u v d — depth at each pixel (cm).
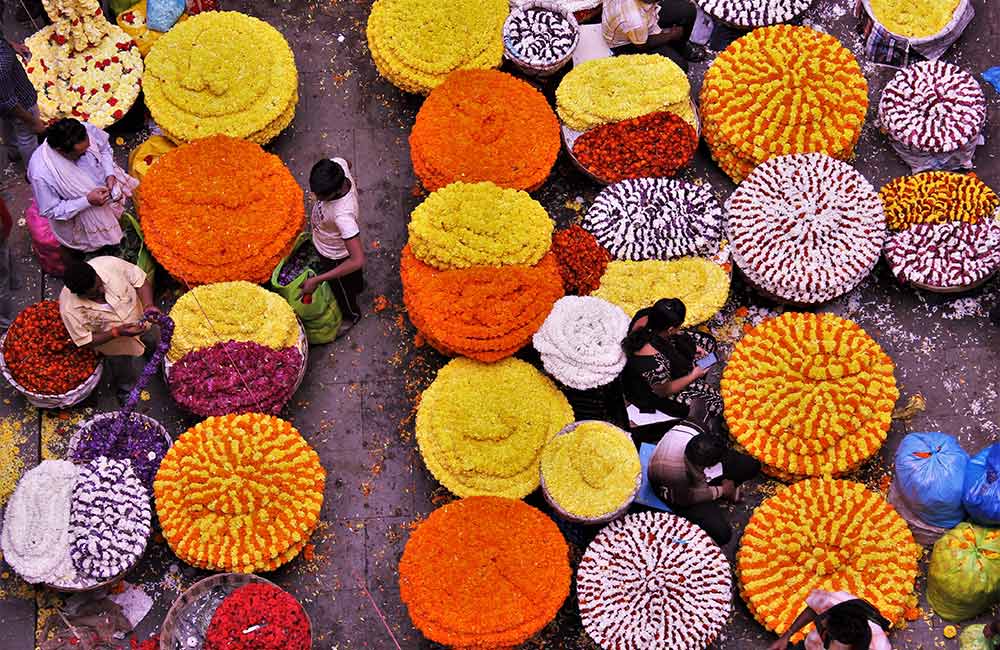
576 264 703
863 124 788
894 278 738
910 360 720
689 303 700
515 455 651
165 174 712
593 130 748
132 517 634
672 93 750
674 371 662
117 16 801
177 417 702
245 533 634
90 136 695
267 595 615
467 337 672
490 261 689
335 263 698
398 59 758
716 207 730
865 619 549
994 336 725
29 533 624
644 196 725
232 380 667
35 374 669
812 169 725
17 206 757
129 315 668
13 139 773
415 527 674
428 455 662
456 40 757
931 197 730
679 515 655
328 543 671
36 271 737
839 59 761
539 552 626
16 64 716
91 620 645
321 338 714
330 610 656
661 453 645
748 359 687
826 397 669
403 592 625
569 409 679
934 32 800
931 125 752
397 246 752
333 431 700
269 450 646
